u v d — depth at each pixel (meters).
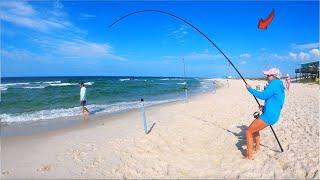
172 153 6.80
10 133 9.59
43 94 26.80
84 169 5.82
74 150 7.18
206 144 7.53
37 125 11.18
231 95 24.09
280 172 5.38
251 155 6.14
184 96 24.81
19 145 7.83
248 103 16.69
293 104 14.69
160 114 13.28
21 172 5.70
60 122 11.80
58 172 5.68
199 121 10.76
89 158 6.50
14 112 14.91
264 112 5.80
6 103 19.09
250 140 6.07
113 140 8.09
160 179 5.30
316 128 8.46
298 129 8.51
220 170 5.68
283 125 9.18
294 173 5.28
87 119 12.45
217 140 7.89
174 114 13.09
